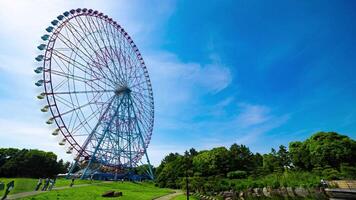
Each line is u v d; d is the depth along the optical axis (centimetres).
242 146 11144
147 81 9238
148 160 10125
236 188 5631
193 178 7438
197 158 10512
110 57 7194
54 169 10094
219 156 9831
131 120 7838
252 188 5281
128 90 7606
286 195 4456
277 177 5912
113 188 6241
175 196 5747
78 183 6531
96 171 7712
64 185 5903
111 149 7388
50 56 5844
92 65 6669
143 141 8438
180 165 9562
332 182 4222
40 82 5719
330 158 7619
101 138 7006
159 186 9206
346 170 5481
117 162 7700
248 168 9562
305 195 4169
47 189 4719
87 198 4216
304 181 4756
